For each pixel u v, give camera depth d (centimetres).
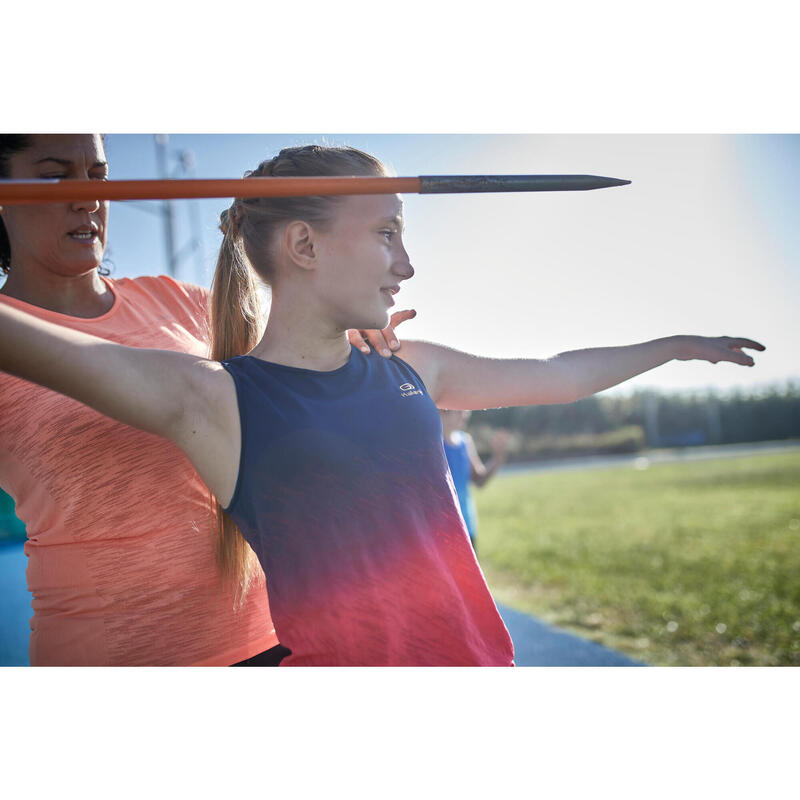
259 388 128
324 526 126
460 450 476
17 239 158
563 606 569
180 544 158
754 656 419
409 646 129
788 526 884
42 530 159
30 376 108
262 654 168
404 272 135
